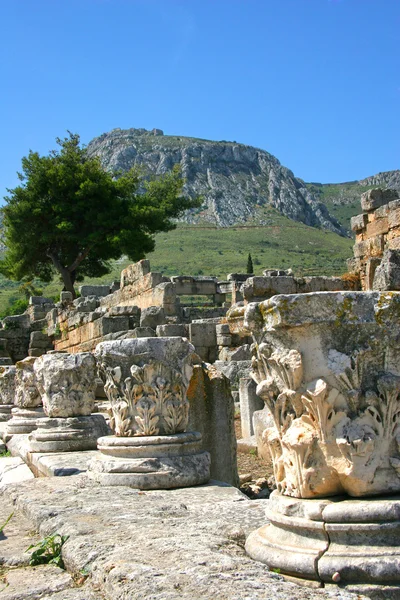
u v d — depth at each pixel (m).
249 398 11.74
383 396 3.85
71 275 40.84
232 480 7.84
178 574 3.56
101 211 37.78
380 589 3.42
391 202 20.12
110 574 3.76
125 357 6.89
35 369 10.42
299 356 3.92
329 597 3.21
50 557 4.73
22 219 38.00
